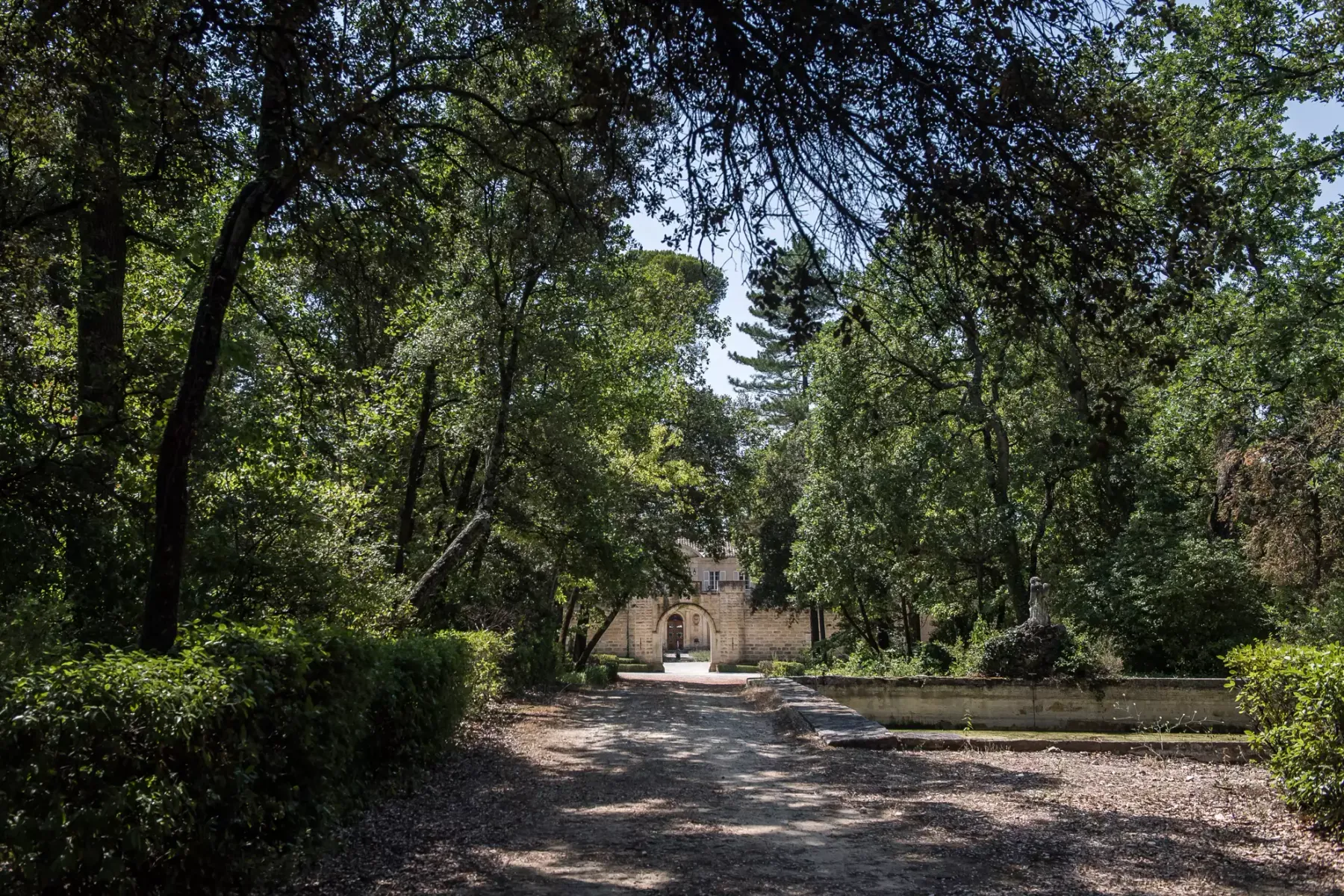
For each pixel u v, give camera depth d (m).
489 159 9.80
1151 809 7.18
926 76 5.88
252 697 4.80
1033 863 5.55
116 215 9.65
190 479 9.27
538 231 12.42
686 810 7.34
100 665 4.21
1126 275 6.14
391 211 8.79
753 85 6.19
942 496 22.22
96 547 8.47
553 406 17.05
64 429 8.68
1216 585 19.03
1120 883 5.12
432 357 16.05
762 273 6.61
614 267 16.62
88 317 9.53
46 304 10.04
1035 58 5.87
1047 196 5.98
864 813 7.08
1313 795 6.45
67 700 3.81
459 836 6.50
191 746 4.38
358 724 6.52
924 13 5.68
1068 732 15.23
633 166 7.40
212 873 4.62
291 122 7.41
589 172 9.82
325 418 11.03
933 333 7.07
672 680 30.69
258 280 11.52
